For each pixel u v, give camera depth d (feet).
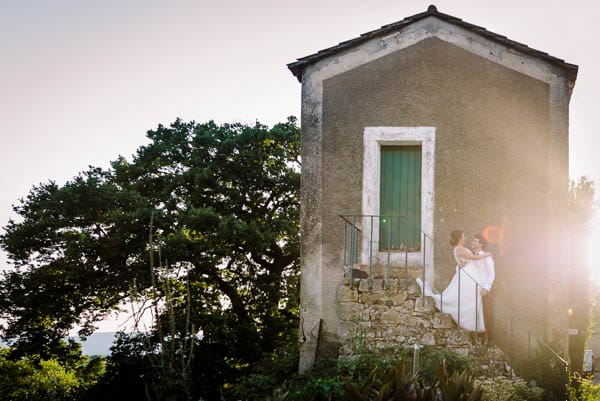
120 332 61.31
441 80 33.91
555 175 32.81
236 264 62.69
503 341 31.78
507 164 33.12
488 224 32.81
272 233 60.39
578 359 44.04
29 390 62.44
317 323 33.19
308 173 34.32
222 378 56.59
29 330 59.11
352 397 23.31
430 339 29.37
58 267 56.70
